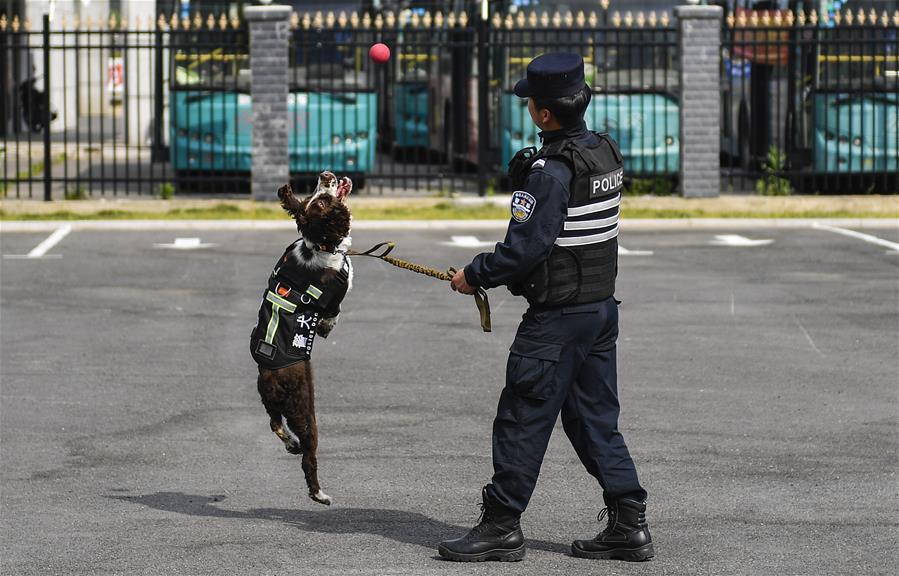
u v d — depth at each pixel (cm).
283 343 730
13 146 3397
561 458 927
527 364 693
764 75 2636
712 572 696
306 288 730
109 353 1279
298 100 2580
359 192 2669
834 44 2492
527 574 691
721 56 2631
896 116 2477
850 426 1009
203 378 1177
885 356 1262
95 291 1616
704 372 1195
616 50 2492
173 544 742
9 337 1352
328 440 974
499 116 2592
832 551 730
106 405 1079
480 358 1255
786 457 925
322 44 2462
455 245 2019
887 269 1786
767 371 1200
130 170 3006
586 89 694
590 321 695
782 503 821
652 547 716
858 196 2464
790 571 698
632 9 2545
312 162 2591
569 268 689
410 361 1242
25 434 991
